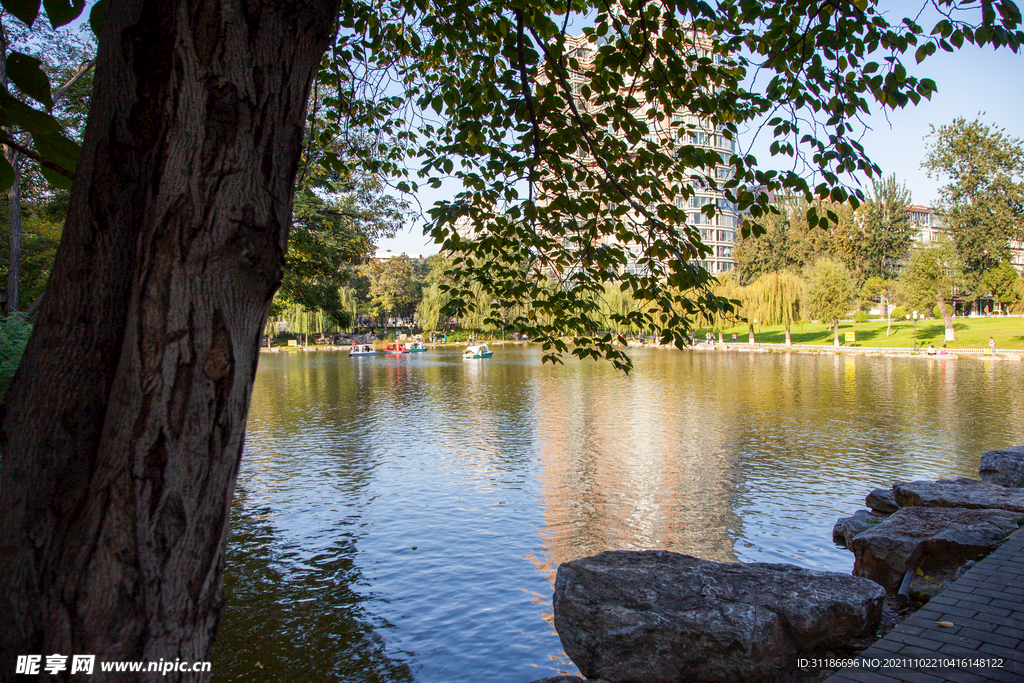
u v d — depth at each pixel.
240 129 1.75
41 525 1.74
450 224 6.37
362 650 8.30
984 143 60.41
